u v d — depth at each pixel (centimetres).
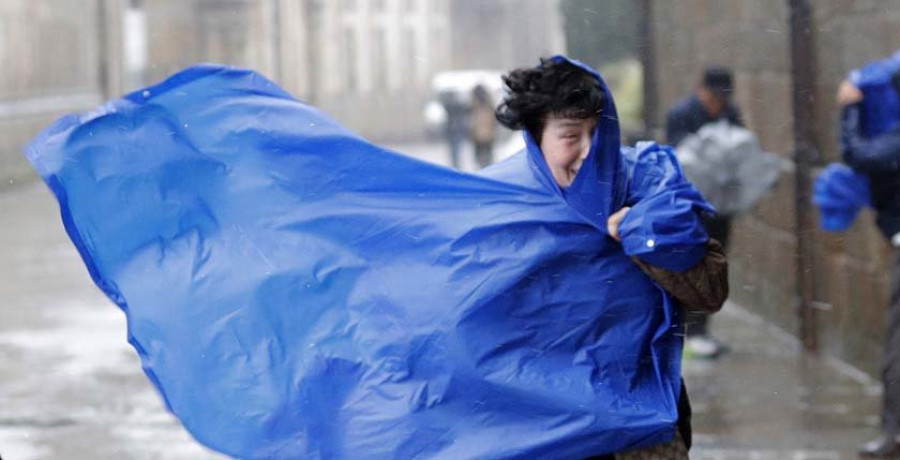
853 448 1419
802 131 1992
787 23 2036
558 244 716
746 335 2125
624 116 3831
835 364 1886
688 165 1967
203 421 739
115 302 768
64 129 778
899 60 1445
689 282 698
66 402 1688
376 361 724
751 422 1552
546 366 711
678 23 2784
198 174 768
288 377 734
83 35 8500
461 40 15262
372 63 12800
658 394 714
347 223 747
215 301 747
